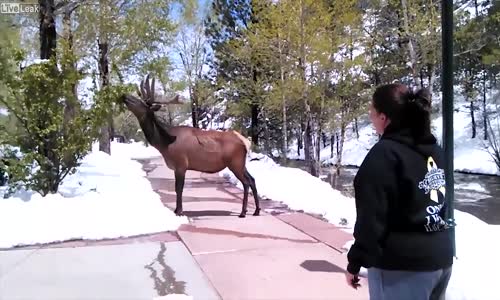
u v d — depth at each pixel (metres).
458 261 3.94
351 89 17.11
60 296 3.99
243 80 23.42
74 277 4.47
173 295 3.95
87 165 12.62
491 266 3.87
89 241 5.74
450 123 3.96
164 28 14.37
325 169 26.61
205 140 7.06
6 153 7.80
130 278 4.43
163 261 4.96
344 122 17.31
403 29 17.33
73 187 8.70
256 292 4.04
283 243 5.63
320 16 15.52
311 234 6.03
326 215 7.16
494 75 31.33
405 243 2.10
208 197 9.06
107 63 13.48
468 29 20.25
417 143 2.16
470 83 33.44
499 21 21.44
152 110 7.04
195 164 7.09
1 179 9.02
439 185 2.18
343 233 6.04
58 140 7.61
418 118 2.17
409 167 2.10
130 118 40.41
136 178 11.27
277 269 4.66
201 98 31.27
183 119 42.53
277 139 27.58
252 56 20.12
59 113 7.61
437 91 20.77
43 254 5.21
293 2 15.57
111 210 6.55
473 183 23.25
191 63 30.78
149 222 6.27
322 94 16.86
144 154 23.81
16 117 7.66
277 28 16.22
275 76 19.41
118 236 5.91
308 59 16.03
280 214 7.37
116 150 25.66
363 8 18.97
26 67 7.48
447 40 4.06
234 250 5.35
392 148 2.13
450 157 3.95
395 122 2.19
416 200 2.10
